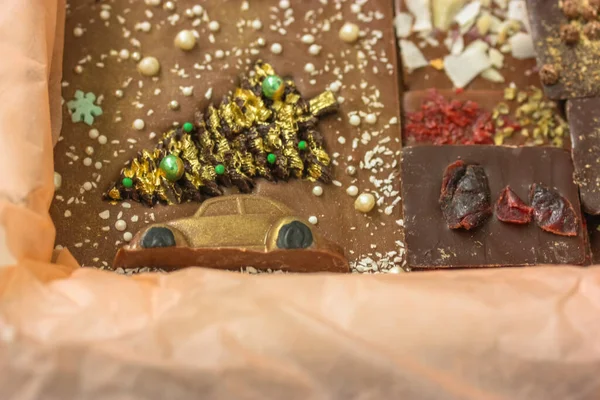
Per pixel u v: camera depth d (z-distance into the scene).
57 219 0.21
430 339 0.17
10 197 0.18
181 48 0.22
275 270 0.20
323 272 0.20
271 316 0.17
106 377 0.17
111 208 0.21
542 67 0.22
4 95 0.19
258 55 0.23
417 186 0.21
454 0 0.24
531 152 0.21
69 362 0.17
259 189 0.21
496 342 0.17
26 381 0.17
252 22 0.23
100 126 0.22
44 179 0.19
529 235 0.21
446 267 0.21
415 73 0.24
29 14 0.20
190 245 0.20
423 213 0.21
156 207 0.21
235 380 0.17
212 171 0.21
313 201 0.21
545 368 0.17
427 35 0.24
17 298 0.17
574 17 0.23
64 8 0.22
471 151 0.21
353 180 0.22
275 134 0.22
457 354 0.17
